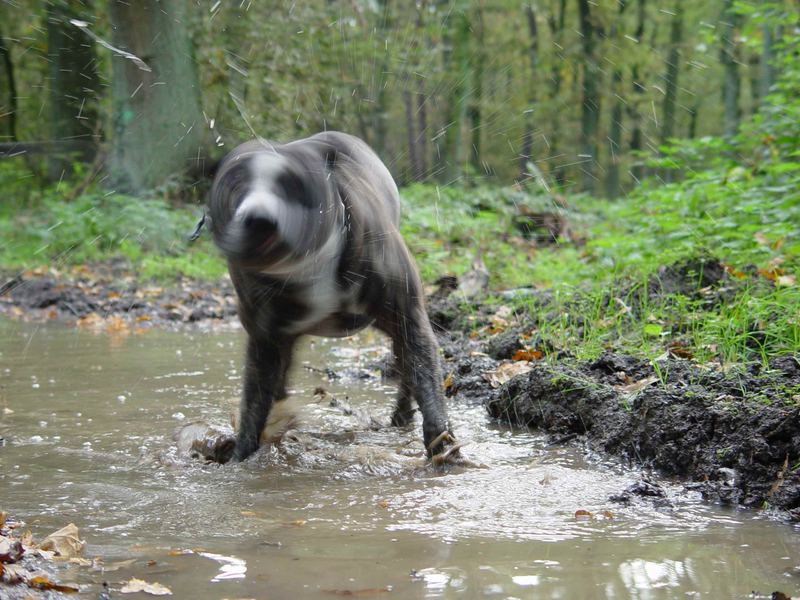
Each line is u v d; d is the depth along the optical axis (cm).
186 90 1341
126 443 472
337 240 372
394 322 429
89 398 583
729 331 499
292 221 323
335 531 329
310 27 1322
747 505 354
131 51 1395
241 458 440
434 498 371
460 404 566
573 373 502
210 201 335
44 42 1598
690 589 269
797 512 336
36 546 308
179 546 313
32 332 904
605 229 1461
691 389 429
